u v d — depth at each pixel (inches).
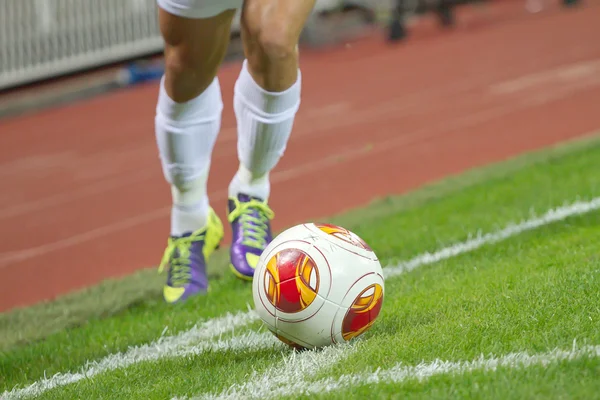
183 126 252.5
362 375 163.0
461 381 151.2
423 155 585.0
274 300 183.6
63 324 290.5
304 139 668.1
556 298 194.9
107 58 1027.3
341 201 492.7
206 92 251.6
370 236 354.6
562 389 142.4
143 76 1013.2
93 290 334.6
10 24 987.3
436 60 942.4
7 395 204.8
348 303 183.3
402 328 195.3
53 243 476.7
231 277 311.9
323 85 884.6
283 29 219.3
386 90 829.2
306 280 181.3
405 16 1107.9
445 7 1101.7
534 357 159.2
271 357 193.8
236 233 263.0
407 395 149.0
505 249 288.2
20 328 293.0
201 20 220.1
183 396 171.5
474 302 206.8
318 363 176.9
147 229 484.7
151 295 312.8
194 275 285.4
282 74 228.7
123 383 191.3
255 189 264.7
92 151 743.7
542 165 466.9
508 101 724.7
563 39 977.5
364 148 621.6
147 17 1044.5
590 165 444.8
